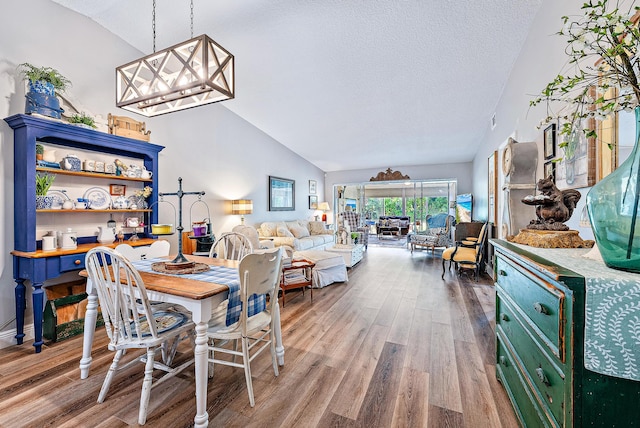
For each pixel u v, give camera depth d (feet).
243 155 17.08
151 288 5.14
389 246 26.81
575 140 5.24
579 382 2.71
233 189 16.30
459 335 8.11
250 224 17.76
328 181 28.60
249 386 5.22
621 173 2.85
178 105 7.83
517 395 4.52
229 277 5.87
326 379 6.05
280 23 9.14
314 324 8.96
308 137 19.56
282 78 12.33
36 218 8.14
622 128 4.08
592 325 2.64
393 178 26.02
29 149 7.34
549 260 3.47
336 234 23.24
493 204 14.17
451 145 19.63
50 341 7.75
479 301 11.08
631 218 2.71
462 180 24.00
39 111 7.61
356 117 15.96
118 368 5.43
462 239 16.12
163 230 7.47
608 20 2.69
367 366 6.53
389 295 11.94
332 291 12.59
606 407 2.64
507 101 11.29
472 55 10.12
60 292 8.69
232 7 8.57
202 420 4.58
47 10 8.50
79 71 9.24
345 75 11.97
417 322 9.07
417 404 5.24
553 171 6.43
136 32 10.02
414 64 10.94
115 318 4.97
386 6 8.31
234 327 5.56
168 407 5.19
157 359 6.84
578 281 2.69
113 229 9.75
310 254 14.02
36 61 8.28
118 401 5.34
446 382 5.90
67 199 8.88
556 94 6.40
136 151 10.09
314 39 9.83
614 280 2.56
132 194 10.69
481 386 5.75
